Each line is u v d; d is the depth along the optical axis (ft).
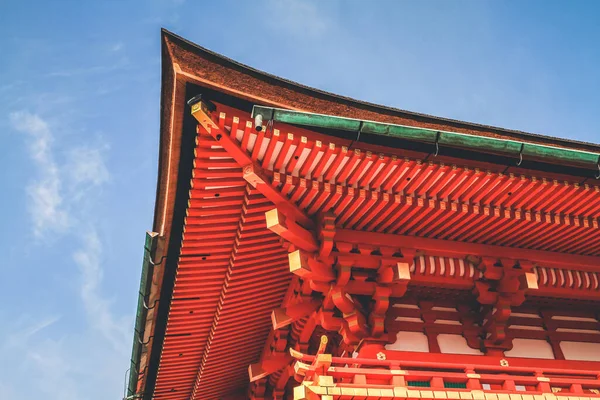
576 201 45.47
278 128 37.83
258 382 62.90
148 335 56.34
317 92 40.50
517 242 48.26
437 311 48.88
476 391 41.70
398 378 41.22
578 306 52.80
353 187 42.09
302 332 51.93
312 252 43.88
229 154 39.04
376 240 45.14
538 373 44.70
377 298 44.65
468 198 44.24
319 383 39.37
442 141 38.04
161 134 40.06
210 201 43.04
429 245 46.34
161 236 46.34
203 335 58.18
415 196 43.32
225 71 36.40
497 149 38.93
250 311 55.11
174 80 35.40
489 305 48.49
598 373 45.70
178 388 67.87
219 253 48.14
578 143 49.03
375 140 40.04
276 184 40.60
